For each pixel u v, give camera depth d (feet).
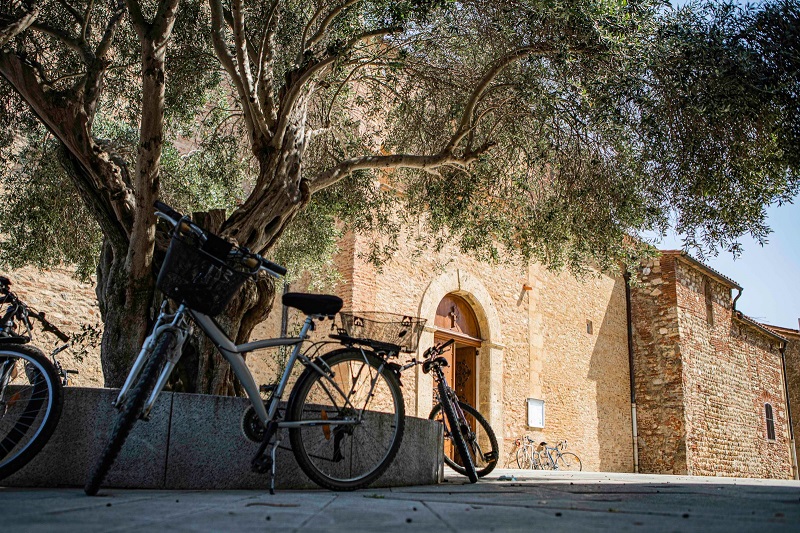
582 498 10.47
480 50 24.81
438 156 22.04
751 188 22.04
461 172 26.37
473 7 22.53
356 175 28.30
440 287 40.93
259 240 19.03
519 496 10.94
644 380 57.77
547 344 49.24
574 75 20.15
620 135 22.89
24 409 11.28
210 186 30.45
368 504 8.78
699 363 58.75
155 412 12.11
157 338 10.69
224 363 18.20
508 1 20.51
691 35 18.84
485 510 7.92
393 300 37.76
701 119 20.30
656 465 55.26
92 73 18.48
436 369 18.94
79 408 11.87
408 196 29.73
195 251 10.77
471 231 28.53
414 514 7.34
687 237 23.81
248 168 31.58
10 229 27.45
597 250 26.35
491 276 45.32
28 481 11.35
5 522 5.86
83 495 9.47
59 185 26.43
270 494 10.72
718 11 19.42
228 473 12.34
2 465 10.37
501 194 27.61
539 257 28.63
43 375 11.16
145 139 16.92
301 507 8.13
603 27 18.01
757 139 20.26
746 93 18.03
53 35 19.98
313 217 29.25
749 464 62.80
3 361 11.19
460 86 25.36
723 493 12.62
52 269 32.01
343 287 35.99
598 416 52.95
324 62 19.84
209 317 11.29
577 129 22.65
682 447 54.29
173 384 17.89
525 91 21.56
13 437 10.92
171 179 30.27
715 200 22.70
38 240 26.58
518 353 46.09
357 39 20.16
